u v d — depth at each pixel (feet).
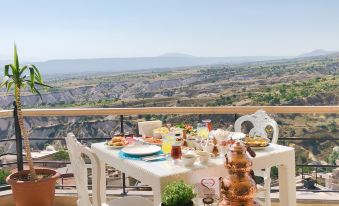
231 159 5.49
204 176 7.06
